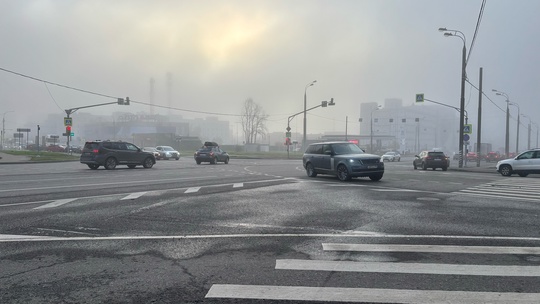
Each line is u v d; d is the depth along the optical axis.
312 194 12.16
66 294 4.07
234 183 15.43
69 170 23.22
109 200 10.59
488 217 8.41
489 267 4.96
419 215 8.63
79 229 7.14
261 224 7.67
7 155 42.09
